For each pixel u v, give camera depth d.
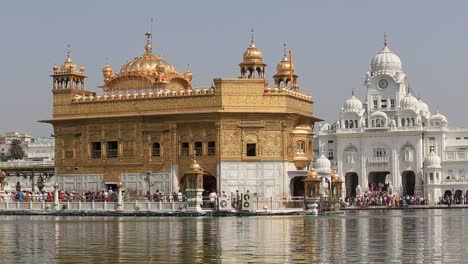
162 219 49.34
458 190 118.06
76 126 69.69
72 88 70.06
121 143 67.56
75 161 69.62
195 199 54.22
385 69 130.00
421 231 34.69
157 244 26.55
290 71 71.12
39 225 41.16
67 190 69.94
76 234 32.50
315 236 30.80
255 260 20.86
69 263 20.19
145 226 39.69
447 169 120.25
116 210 56.06
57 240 28.72
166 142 65.69
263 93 63.47
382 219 50.75
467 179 118.31
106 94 70.94
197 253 23.05
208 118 63.72
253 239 28.97
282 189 63.28
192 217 52.75
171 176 65.25
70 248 24.91
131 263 20.19
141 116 66.25
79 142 69.56
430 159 118.81
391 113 127.31
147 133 66.44
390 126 122.69
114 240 28.67
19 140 158.00
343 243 26.78
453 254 22.39
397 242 27.28
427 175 118.81
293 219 49.44
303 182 65.38
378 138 122.94
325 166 97.12
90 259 21.27
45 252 23.47
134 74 71.06
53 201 59.09
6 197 62.38
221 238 29.64
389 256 21.80
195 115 64.12
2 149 165.12
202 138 64.19
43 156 156.12
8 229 36.81
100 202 56.94
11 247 25.39
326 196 66.06
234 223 43.03
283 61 74.12
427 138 122.44
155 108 66.00
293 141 65.12
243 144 63.22
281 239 28.98
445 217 55.50
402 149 121.69
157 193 61.25
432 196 118.19
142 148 66.62
